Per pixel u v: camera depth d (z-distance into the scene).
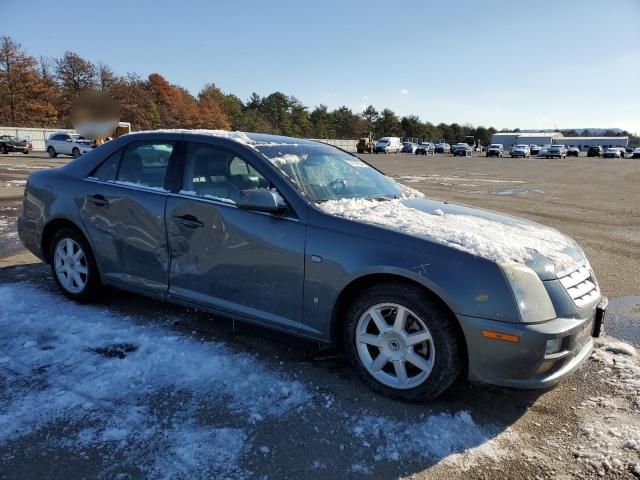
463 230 3.25
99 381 3.23
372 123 119.81
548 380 2.84
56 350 3.64
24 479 2.36
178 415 2.89
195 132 4.09
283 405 3.04
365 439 2.73
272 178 3.57
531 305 2.81
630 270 6.48
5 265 5.78
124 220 4.12
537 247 3.20
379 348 3.17
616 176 27.77
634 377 3.48
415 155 63.56
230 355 3.64
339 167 4.20
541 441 2.76
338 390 3.23
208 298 3.76
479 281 2.82
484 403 3.14
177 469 2.45
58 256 4.65
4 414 2.85
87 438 2.66
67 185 4.52
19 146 34.94
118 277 4.24
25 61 55.94
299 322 3.40
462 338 2.95
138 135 4.32
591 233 9.04
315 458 2.56
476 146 104.06
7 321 4.13
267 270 3.45
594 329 3.21
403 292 3.01
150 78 73.31
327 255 3.21
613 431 2.85
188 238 3.78
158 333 3.97
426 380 3.00
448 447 2.69
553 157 62.75
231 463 2.50
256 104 109.31
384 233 3.12
